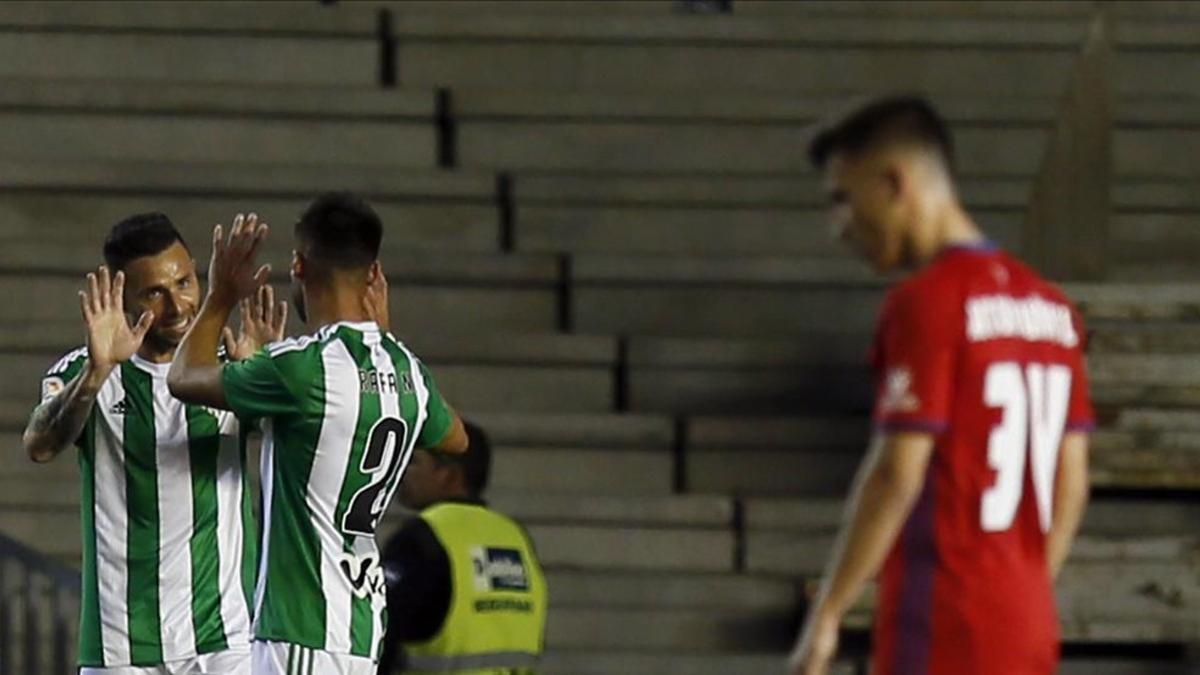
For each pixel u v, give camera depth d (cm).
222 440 2152
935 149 1498
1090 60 3581
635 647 3172
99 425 2130
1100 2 3612
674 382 3375
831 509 3206
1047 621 1516
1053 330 1520
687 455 3294
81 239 3434
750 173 3569
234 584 2175
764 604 3183
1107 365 3256
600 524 3209
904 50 3600
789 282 3450
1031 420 1502
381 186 3481
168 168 3447
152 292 2105
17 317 3350
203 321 1970
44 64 3556
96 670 2147
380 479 1988
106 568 2144
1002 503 1497
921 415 1459
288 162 3525
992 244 1527
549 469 3288
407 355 2012
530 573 2311
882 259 1517
